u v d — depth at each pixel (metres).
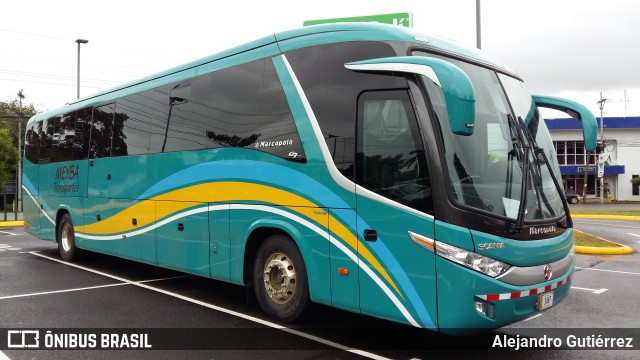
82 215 10.34
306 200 5.68
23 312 6.74
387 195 4.99
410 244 4.78
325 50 5.77
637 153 53.00
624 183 53.34
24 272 9.80
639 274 10.00
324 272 5.50
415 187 4.80
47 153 11.91
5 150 28.66
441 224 4.59
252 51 6.63
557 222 5.26
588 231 19.31
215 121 7.02
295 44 6.11
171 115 7.91
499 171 4.99
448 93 4.22
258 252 6.39
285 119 6.02
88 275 9.48
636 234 18.17
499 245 4.61
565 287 5.36
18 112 56.16
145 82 8.70
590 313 6.87
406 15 15.93
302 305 5.86
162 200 7.95
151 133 8.33
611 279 9.44
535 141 5.61
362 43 5.48
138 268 10.30
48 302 7.30
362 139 5.25
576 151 53.25
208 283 8.72
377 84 5.20
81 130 10.50
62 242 11.30
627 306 7.27
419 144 4.80
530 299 4.82
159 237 8.02
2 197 44.69
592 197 54.44
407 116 4.93
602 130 51.00
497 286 4.57
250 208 6.36
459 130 4.17
